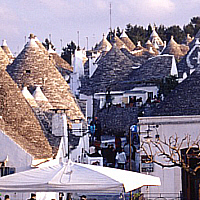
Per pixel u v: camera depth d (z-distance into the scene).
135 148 71.19
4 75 54.78
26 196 46.84
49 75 75.62
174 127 60.38
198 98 67.88
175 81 104.25
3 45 114.75
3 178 35.84
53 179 34.47
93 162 69.44
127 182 35.19
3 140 48.53
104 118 98.56
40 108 62.97
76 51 136.88
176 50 153.75
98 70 121.94
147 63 116.62
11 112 52.94
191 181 58.81
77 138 70.19
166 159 60.00
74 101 78.94
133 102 102.56
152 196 58.97
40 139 53.31
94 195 56.94
